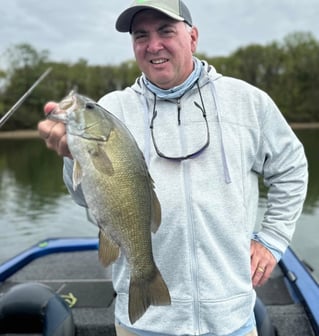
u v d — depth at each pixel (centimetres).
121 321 205
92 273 412
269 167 216
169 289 196
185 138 202
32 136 3938
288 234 215
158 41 199
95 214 169
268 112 208
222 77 217
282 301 338
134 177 173
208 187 195
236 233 196
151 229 180
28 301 296
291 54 5278
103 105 219
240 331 199
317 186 1259
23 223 920
